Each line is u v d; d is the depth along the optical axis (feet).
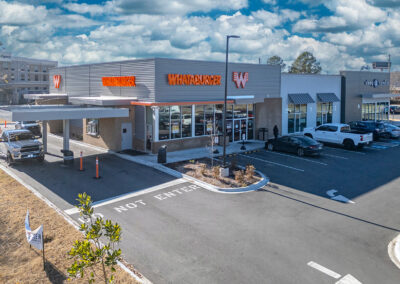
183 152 84.12
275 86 106.01
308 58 239.30
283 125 110.63
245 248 36.47
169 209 47.44
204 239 38.47
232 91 94.94
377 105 146.51
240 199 51.78
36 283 29.81
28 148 69.51
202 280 30.66
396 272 32.32
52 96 112.98
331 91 124.98
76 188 56.24
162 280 30.63
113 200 50.85
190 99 85.71
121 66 88.69
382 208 48.70
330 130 96.89
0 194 52.42
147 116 83.82
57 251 35.09
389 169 70.33
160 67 79.05
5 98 270.05
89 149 88.79
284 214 46.03
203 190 55.72
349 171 68.64
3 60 279.49
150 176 63.52
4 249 35.91
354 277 31.37
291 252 35.73
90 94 103.24
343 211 47.37
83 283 29.78
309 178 63.41
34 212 45.29
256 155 82.74
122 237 38.78
